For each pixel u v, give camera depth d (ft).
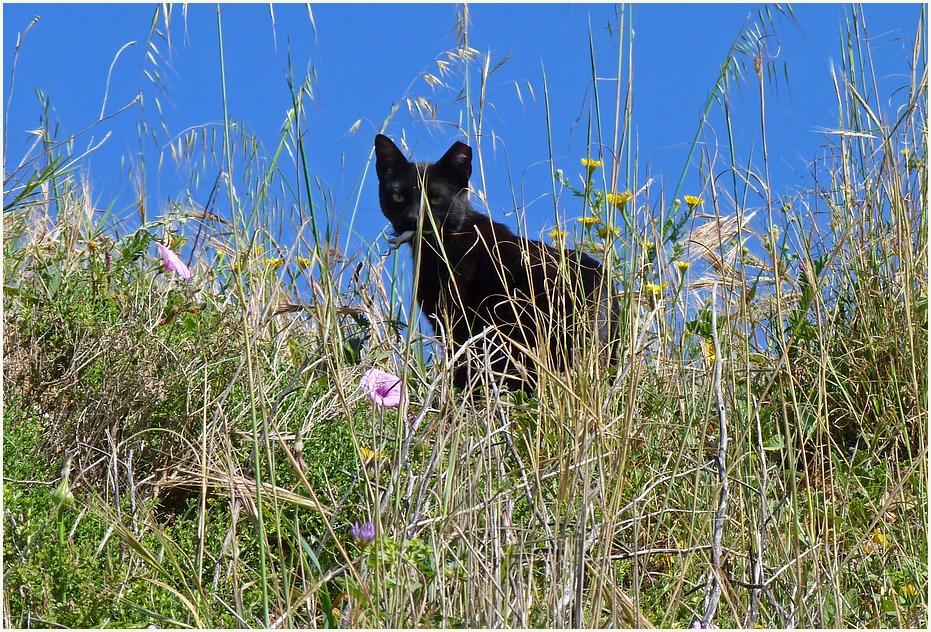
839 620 15.05
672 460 19.19
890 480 18.99
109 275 23.39
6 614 14.53
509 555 14.39
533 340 29.32
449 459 16.60
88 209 27.48
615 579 15.90
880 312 23.94
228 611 15.57
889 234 24.63
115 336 21.04
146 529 17.15
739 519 17.74
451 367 18.52
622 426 17.31
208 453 18.86
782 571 16.12
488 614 14.02
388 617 13.85
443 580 14.58
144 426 19.86
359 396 20.66
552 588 14.44
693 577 16.99
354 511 17.75
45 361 20.99
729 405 20.24
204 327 22.53
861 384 23.16
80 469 18.95
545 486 17.95
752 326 23.58
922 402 21.39
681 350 21.42
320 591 15.49
